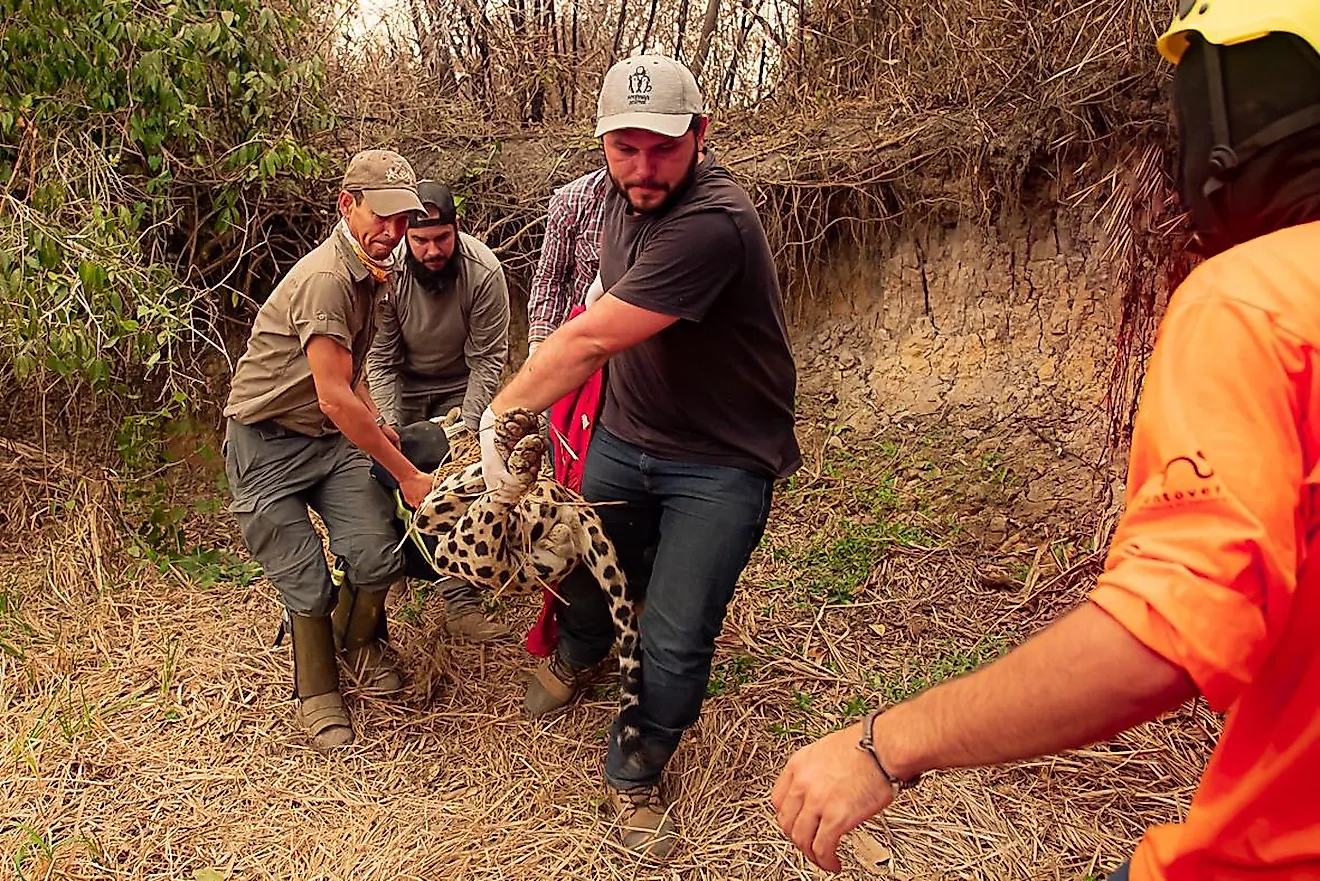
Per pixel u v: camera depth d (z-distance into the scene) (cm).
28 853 253
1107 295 405
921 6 446
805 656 331
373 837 260
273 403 284
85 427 414
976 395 439
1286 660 95
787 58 515
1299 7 88
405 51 538
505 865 250
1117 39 364
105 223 361
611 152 224
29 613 358
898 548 389
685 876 247
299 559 291
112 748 292
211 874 240
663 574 250
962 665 321
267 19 412
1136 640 85
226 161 438
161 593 375
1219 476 85
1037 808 263
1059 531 383
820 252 481
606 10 554
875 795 108
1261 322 87
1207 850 108
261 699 315
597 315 221
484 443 234
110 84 399
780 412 255
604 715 303
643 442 254
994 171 420
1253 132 93
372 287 277
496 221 489
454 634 345
